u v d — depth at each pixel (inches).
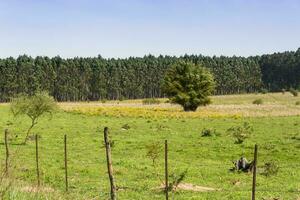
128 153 1652.3
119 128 2588.6
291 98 7706.7
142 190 979.9
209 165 1416.1
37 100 1913.1
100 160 1471.5
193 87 4035.4
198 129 2546.8
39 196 412.2
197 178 1192.8
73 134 2269.9
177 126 2733.8
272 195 938.7
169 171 1278.3
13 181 410.3
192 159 1539.1
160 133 2329.0
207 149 1755.7
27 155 1518.2
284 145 1876.2
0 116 3378.4
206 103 4055.1
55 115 3496.6
